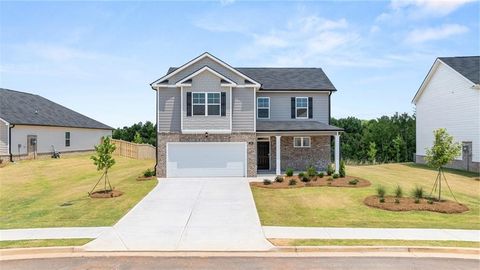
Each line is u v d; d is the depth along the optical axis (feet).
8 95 118.93
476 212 47.24
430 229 38.45
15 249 31.83
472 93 84.07
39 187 70.64
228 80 73.51
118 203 51.90
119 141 122.31
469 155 85.76
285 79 87.92
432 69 99.55
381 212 46.62
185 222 41.52
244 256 30.53
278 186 62.18
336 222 41.70
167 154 74.49
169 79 74.84
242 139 74.95
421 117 108.47
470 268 27.63
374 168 96.17
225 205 50.03
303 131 74.95
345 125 174.91
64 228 39.32
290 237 35.45
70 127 125.39
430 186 66.13
